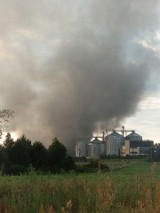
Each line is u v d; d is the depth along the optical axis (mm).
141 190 12609
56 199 11375
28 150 52031
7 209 10023
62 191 12242
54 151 48625
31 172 14422
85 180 13492
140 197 11820
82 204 10555
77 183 13344
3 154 50594
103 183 12820
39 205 10484
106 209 9711
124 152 128500
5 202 10867
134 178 14719
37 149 51406
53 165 47094
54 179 14336
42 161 49844
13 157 50906
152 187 13219
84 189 12211
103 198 10133
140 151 122250
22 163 51000
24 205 10250
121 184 13539
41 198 11258
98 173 14992
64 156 47375
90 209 10430
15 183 13383
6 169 33844
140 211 9438
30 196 11406
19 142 51625
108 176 12953
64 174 16812
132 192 12469
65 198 11648
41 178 13859
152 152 70062
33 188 12242
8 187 13086
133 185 13523
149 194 11023
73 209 10781
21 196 11758
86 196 11383
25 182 13258
